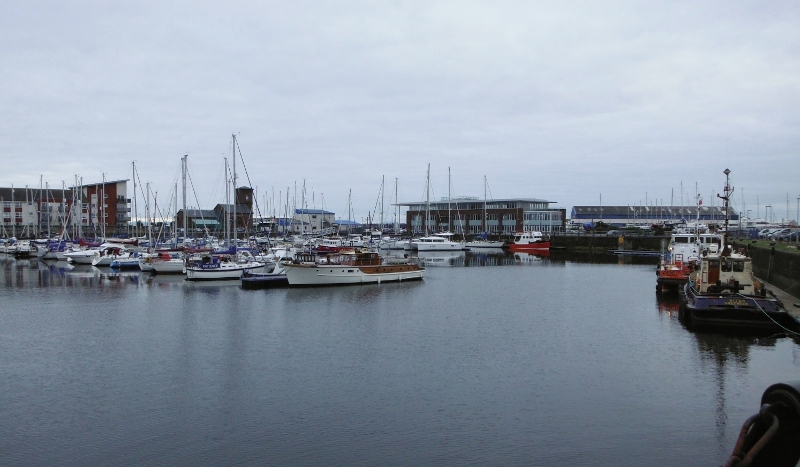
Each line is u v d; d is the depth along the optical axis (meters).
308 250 80.62
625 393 26.55
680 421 23.23
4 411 24.88
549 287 66.88
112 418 24.05
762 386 27.25
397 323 43.31
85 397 26.58
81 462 20.20
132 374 30.03
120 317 45.50
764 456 7.82
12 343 36.72
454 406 25.16
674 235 74.56
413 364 31.72
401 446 21.22
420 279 72.69
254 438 22.03
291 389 27.53
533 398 26.05
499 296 58.53
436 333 39.72
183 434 22.41
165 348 35.44
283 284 63.94
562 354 33.66
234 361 32.47
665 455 20.33
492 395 26.50
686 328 40.56
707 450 20.67
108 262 87.62
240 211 164.38
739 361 31.39
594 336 38.44
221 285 64.56
